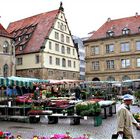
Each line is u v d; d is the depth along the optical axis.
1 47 52.28
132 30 69.56
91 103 21.16
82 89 44.00
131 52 69.12
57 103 25.66
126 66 69.94
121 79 70.50
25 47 60.81
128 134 9.38
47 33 59.28
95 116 20.16
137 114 19.56
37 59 58.19
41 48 57.50
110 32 72.31
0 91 30.69
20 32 66.19
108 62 72.62
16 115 23.72
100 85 45.78
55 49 60.97
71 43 66.88
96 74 74.00
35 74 58.22
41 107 23.88
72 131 17.89
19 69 60.56
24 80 26.89
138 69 68.19
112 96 43.84
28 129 18.77
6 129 18.81
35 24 64.31
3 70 52.38
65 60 64.06
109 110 25.92
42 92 35.25
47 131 17.94
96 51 74.31
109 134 16.78
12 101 26.17
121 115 9.38
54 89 42.28
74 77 67.00
